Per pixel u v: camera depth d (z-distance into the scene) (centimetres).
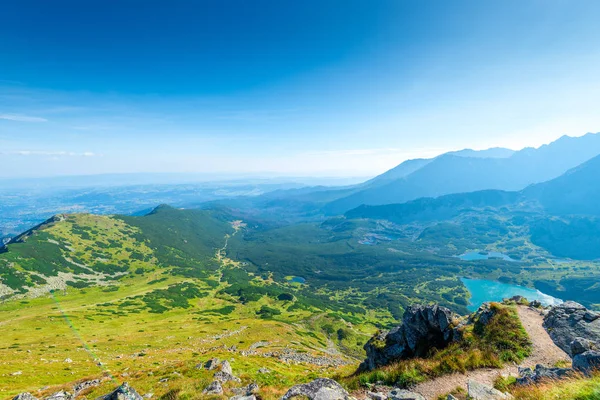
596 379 1197
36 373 5409
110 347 9025
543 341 2480
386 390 2100
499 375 1934
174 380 3459
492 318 2895
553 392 1288
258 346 9788
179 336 11350
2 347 8600
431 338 3350
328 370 5925
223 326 13788
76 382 3994
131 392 2131
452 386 1945
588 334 2367
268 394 2123
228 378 3428
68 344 9262
